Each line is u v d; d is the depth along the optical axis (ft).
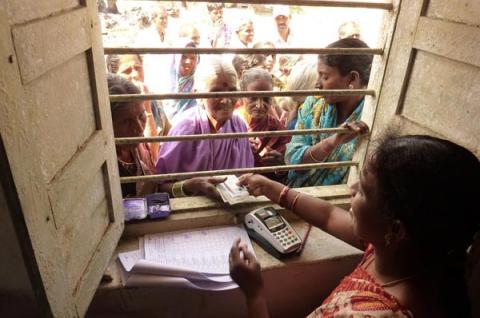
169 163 4.34
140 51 2.97
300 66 6.30
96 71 2.72
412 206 1.82
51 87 2.17
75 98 2.49
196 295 3.54
